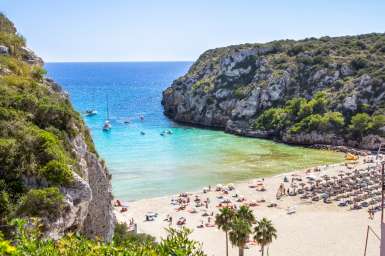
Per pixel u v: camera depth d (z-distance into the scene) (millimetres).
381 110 127188
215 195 77875
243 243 43969
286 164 102250
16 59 39781
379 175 82688
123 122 164625
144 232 59375
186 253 16594
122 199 77312
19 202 24281
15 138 27266
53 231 24406
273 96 153625
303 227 61312
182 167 98812
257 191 79875
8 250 14992
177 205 73125
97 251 16906
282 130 136250
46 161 27141
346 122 129375
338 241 55938
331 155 112500
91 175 36031
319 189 77250
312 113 136375
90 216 35625
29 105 31391
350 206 69500
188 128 156375
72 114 34500
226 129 151375
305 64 162250
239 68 174625
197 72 192875
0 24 44969
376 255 51469
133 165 99875
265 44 189125
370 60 152875
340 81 146250
